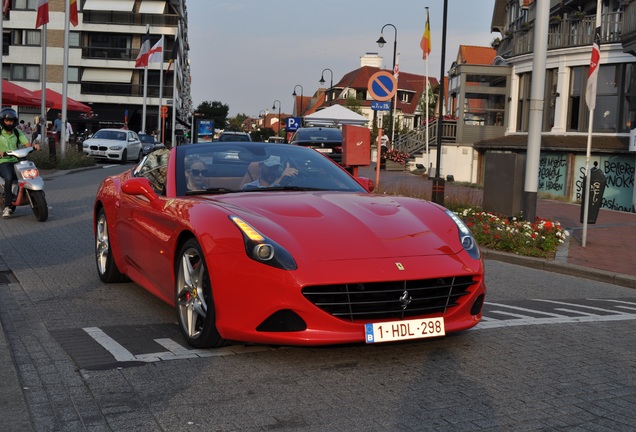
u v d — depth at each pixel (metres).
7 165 12.38
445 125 36.19
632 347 5.34
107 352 4.84
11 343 5.07
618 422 3.73
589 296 8.27
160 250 5.45
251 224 4.69
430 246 4.79
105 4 68.69
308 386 4.19
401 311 4.53
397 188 17.69
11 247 9.55
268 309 4.38
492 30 43.09
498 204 13.43
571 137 25.98
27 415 3.66
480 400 4.02
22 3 68.56
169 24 68.94
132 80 69.50
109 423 3.60
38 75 68.88
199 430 3.52
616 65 24.67
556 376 4.51
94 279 7.57
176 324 5.69
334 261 4.46
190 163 6.04
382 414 3.77
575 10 28.92
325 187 5.94
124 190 5.73
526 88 30.83
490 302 7.27
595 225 15.78
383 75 16.45
